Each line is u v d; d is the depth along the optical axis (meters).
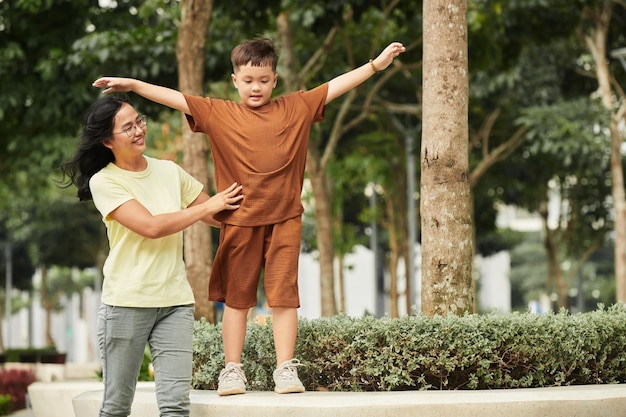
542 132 24.80
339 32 21.47
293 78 21.00
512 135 28.09
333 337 7.15
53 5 20.34
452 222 7.75
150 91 6.56
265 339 7.41
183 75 13.28
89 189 6.38
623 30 26.12
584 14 25.14
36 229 45.59
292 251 6.63
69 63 18.50
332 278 22.72
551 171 30.42
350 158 28.12
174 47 17.11
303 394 6.56
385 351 7.05
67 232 45.84
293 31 22.52
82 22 20.81
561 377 7.43
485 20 19.72
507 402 6.24
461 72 7.88
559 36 21.09
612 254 65.56
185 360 6.20
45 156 22.08
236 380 6.77
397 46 6.74
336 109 25.12
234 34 18.66
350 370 7.13
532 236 73.06
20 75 20.78
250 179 6.55
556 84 27.62
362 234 44.00
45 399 12.15
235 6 17.17
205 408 6.52
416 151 29.36
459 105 7.85
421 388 7.09
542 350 7.20
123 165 6.29
